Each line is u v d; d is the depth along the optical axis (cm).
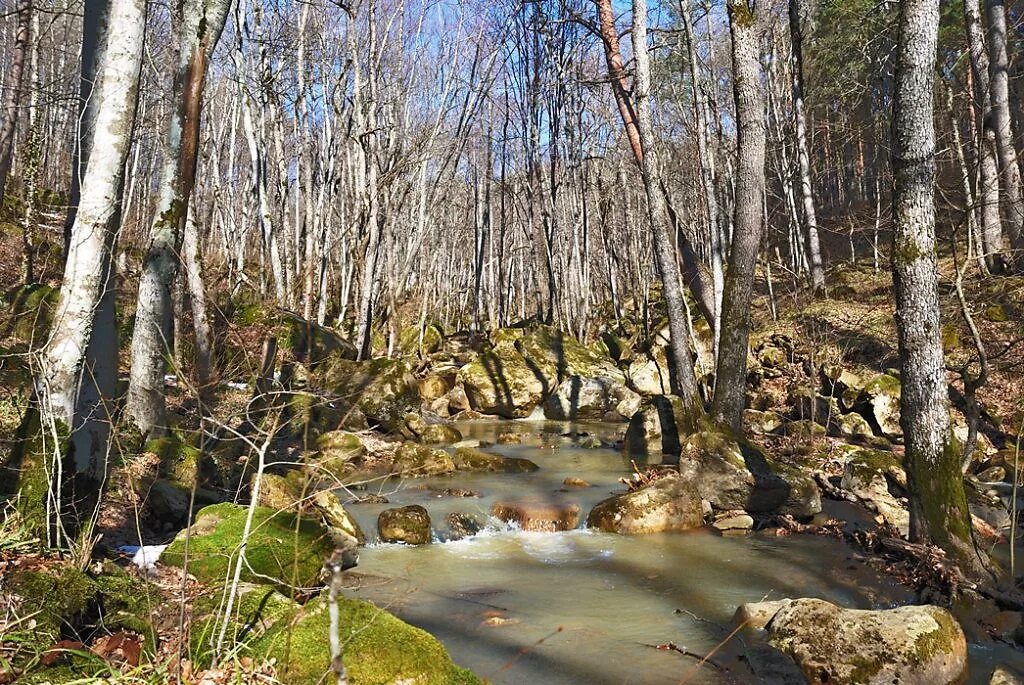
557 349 2269
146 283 958
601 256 4066
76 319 502
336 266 3025
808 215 2484
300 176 2628
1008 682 531
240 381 1364
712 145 2445
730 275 1239
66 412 496
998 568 796
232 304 1844
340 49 2416
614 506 1016
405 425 1578
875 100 2681
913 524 827
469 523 993
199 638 411
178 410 1121
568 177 3125
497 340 2467
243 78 2039
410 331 2773
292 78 2381
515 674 549
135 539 682
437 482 1213
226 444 1020
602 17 1714
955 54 2605
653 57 2348
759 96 1234
